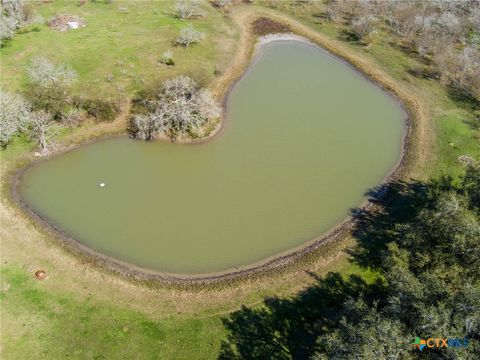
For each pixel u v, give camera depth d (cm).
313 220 3966
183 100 4691
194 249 3697
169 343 3056
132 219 3925
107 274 3456
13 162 4381
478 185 3400
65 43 6031
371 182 4356
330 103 5366
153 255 3638
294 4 7500
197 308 3269
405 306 2659
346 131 4959
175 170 4416
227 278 3475
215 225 3894
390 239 3756
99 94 5153
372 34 6662
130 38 6253
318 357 2503
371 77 5828
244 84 5603
